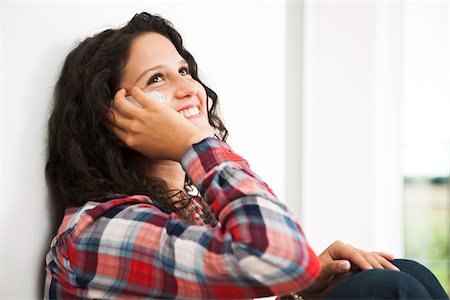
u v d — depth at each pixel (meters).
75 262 1.23
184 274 1.12
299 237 1.09
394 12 3.54
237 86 2.37
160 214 1.20
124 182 1.38
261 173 2.52
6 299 1.28
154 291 1.15
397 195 3.53
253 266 1.04
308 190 3.36
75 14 1.57
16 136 1.32
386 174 3.52
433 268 3.61
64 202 1.42
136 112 1.29
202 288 1.10
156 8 1.96
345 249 1.37
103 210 1.23
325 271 1.34
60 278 1.28
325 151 3.42
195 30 2.15
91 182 1.36
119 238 1.19
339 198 3.41
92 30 1.64
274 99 2.61
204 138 1.23
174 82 1.46
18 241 1.32
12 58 1.32
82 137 1.41
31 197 1.36
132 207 1.23
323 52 3.44
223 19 2.30
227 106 2.30
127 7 1.81
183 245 1.12
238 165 1.19
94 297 1.21
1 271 1.26
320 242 3.40
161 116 1.27
